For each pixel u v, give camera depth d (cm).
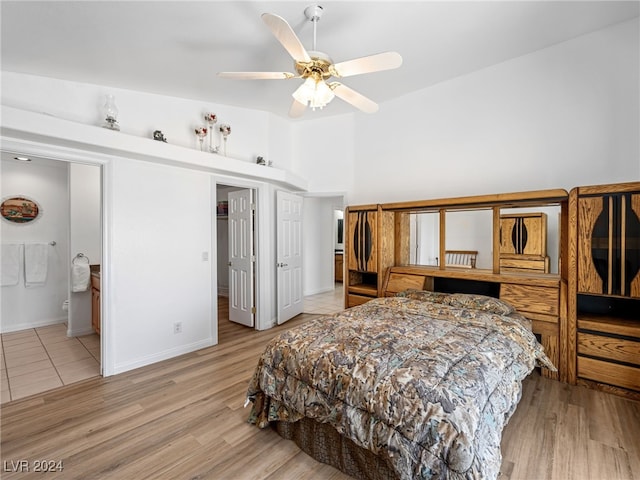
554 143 296
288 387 186
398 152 401
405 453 132
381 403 145
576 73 282
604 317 260
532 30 263
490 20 244
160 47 239
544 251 302
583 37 277
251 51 254
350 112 441
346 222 402
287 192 461
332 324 223
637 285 229
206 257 359
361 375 158
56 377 281
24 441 193
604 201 241
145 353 308
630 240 231
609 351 240
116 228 287
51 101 260
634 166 261
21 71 245
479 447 125
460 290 335
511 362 181
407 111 392
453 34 262
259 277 420
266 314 428
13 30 200
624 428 198
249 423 213
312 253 654
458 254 347
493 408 144
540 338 272
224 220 659
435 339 191
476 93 338
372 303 295
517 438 190
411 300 295
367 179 430
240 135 397
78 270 387
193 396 248
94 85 281
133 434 201
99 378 279
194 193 346
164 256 322
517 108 314
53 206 446
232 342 375
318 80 200
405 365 158
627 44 259
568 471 164
